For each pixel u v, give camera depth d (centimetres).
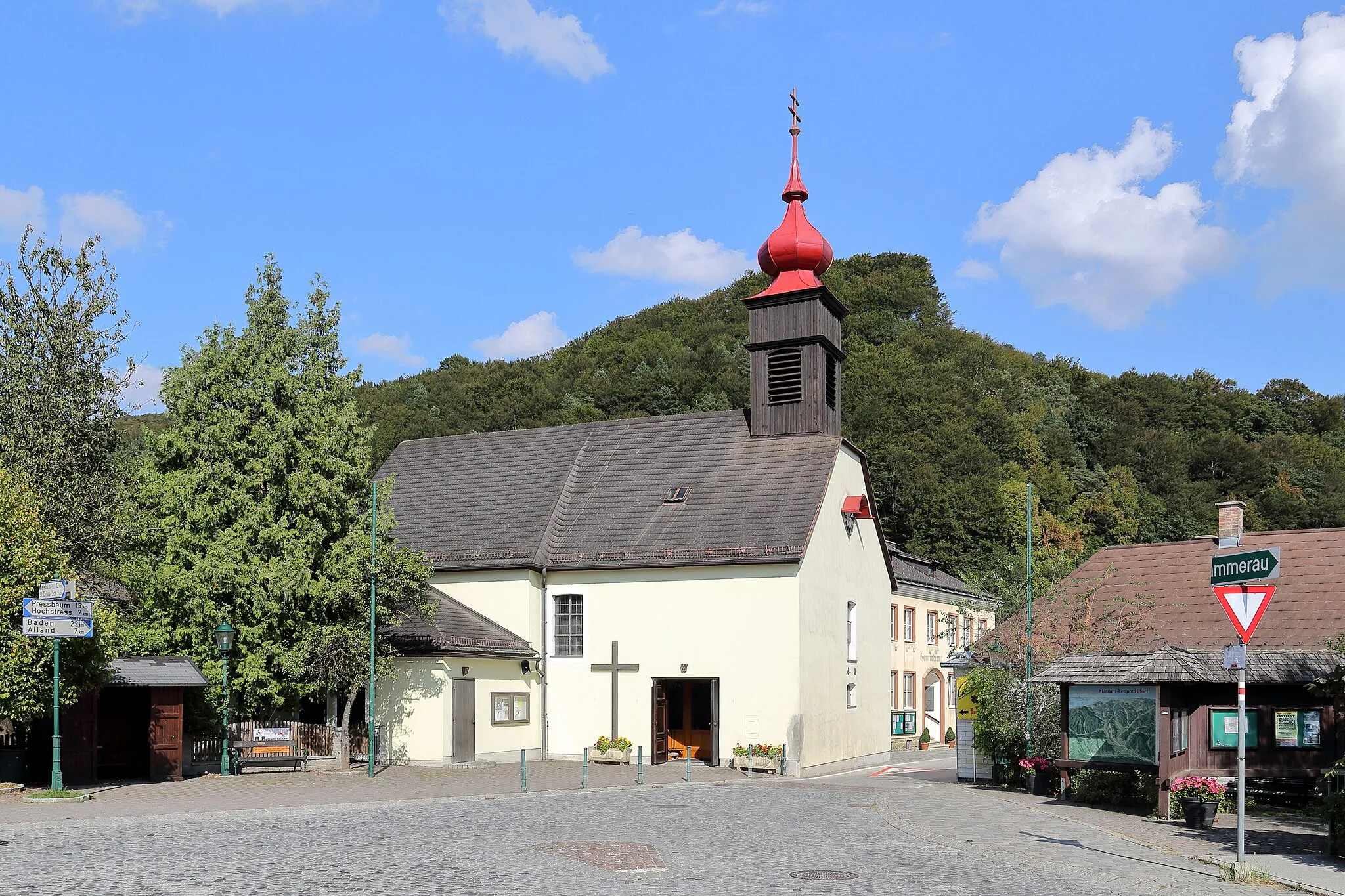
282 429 2730
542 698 3362
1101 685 2069
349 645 2686
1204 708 2027
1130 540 7656
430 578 3297
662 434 3716
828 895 1191
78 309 3256
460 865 1337
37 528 2167
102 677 2264
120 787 2289
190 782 2409
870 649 3719
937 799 2258
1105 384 10475
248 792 2230
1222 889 1277
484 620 3359
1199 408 10288
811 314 3538
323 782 2497
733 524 3278
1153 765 2011
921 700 5184
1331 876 1341
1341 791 1544
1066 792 2181
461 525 3616
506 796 2228
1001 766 2609
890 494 7100
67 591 2056
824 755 3241
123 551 2984
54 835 1584
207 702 2664
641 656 3262
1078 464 8325
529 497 3634
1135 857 1495
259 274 2891
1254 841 1647
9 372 3150
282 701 2734
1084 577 2934
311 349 2880
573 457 3731
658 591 3269
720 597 3198
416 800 2105
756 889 1218
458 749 3066
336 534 2792
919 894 1210
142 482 2816
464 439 3997
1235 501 2895
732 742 3131
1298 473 8938
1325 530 2817
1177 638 2652
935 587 5394
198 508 2650
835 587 3425
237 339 2805
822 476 3353
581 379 9600
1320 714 2036
